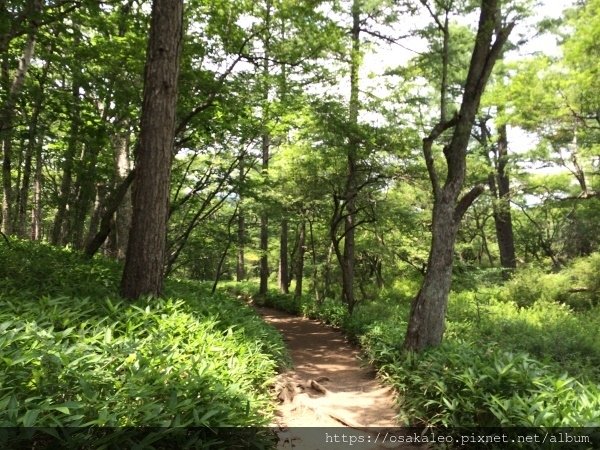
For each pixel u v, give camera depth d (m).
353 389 7.31
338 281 21.47
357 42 12.02
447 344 6.62
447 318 11.09
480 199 18.92
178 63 6.29
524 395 3.98
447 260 7.08
